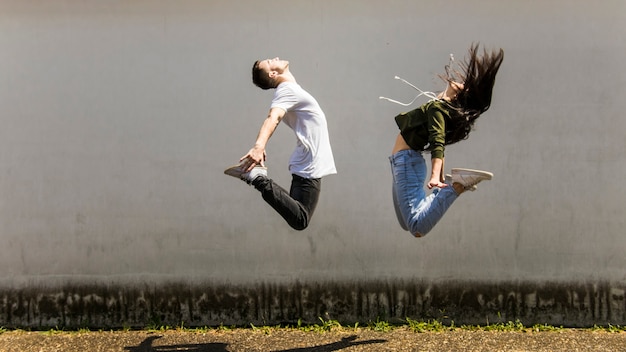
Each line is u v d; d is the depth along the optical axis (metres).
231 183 4.87
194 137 4.85
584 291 4.82
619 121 4.76
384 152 4.83
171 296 4.91
